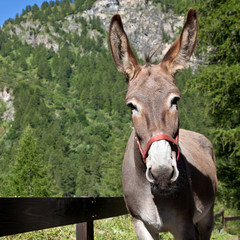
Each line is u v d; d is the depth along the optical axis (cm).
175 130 232
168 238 628
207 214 382
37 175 3406
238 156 1220
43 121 16550
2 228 210
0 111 18812
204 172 350
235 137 1024
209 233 385
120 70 261
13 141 15762
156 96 234
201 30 1093
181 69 256
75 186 9944
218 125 1158
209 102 1134
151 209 271
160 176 209
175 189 226
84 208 357
